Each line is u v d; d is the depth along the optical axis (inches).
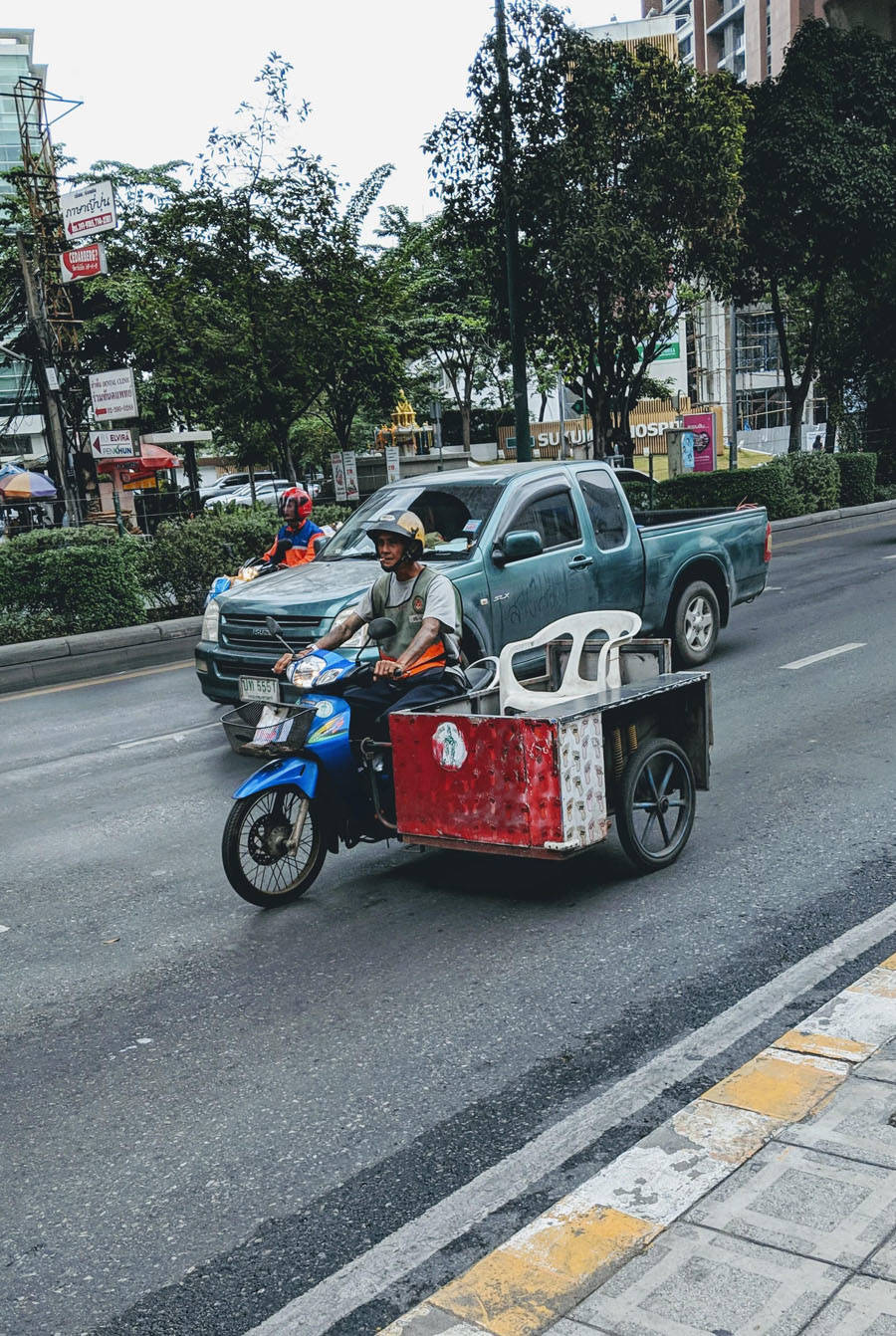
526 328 877.8
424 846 220.7
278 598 326.6
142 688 481.4
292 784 222.4
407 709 217.9
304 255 833.5
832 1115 124.9
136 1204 131.1
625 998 171.6
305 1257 119.0
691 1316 96.9
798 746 302.8
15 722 432.1
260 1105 150.1
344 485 962.1
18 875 255.4
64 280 888.3
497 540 340.5
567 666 251.1
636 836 220.1
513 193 791.1
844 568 666.8
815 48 1043.9
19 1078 163.2
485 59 798.5
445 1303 103.1
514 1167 129.1
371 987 182.7
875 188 1005.8
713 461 1074.1
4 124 3080.7
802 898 204.1
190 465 1406.3
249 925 214.8
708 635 422.6
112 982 194.1
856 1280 98.5
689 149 823.1
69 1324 112.2
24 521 1002.1
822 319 1182.9
